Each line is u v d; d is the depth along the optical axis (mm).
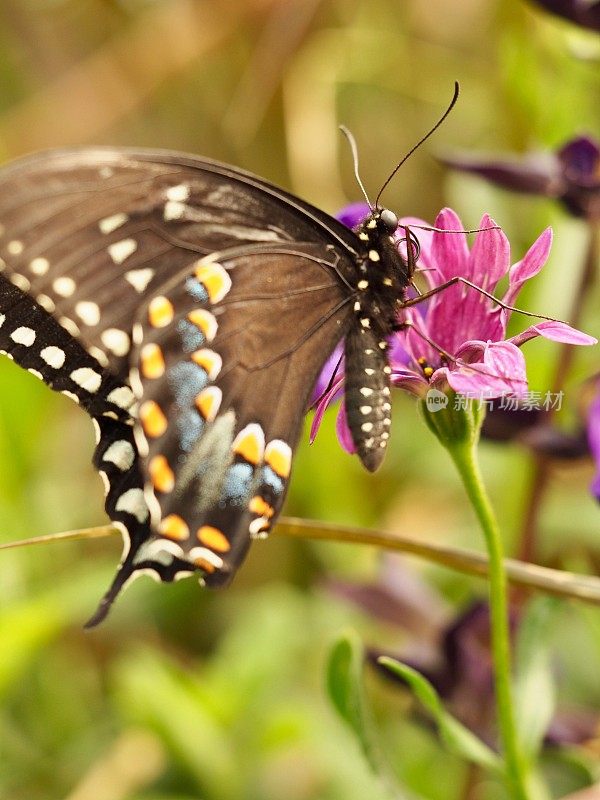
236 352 647
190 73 821
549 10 700
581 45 716
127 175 640
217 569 643
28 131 818
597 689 740
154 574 642
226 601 768
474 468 647
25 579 749
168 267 643
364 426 647
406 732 733
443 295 651
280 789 733
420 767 726
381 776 666
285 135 807
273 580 772
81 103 818
